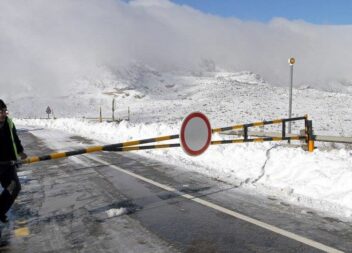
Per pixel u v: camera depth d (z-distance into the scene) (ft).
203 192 24.77
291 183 25.88
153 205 21.97
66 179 30.48
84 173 32.94
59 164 38.14
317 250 15.08
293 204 21.63
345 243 15.76
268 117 147.02
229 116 156.87
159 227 18.19
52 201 23.47
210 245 15.84
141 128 65.46
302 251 15.01
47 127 116.26
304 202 21.88
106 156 42.73
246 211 20.39
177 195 24.11
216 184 27.12
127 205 22.13
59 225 18.84
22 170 34.94
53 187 27.55
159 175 30.94
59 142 61.98
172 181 28.43
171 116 191.52
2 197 16.66
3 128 16.48
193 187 26.27
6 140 16.48
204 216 19.70
